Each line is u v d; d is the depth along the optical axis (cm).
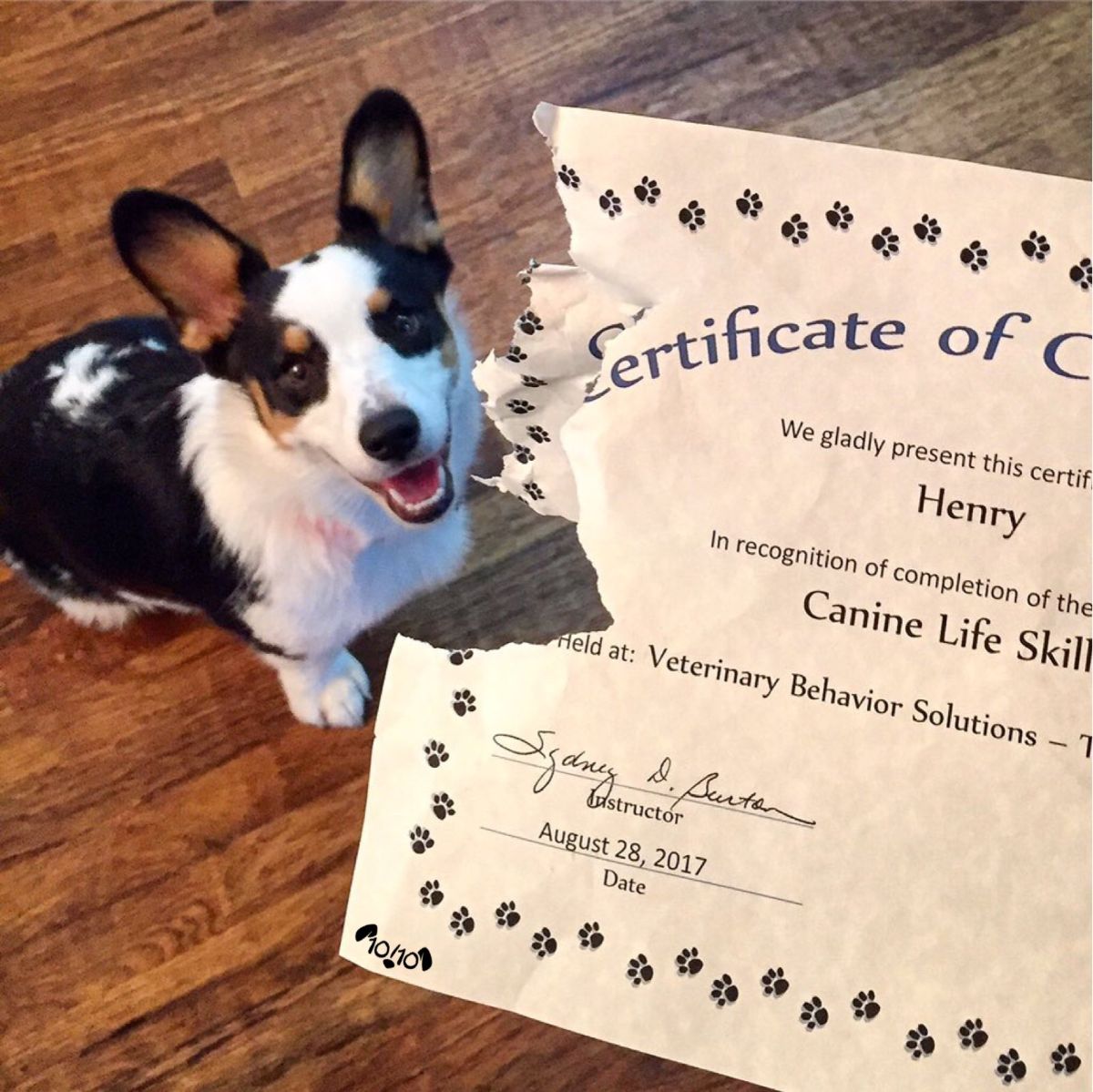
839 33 160
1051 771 51
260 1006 134
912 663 52
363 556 121
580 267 57
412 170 104
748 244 55
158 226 97
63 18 169
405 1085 130
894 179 55
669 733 53
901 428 54
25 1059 134
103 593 136
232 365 106
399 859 55
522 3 166
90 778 144
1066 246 54
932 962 51
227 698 146
